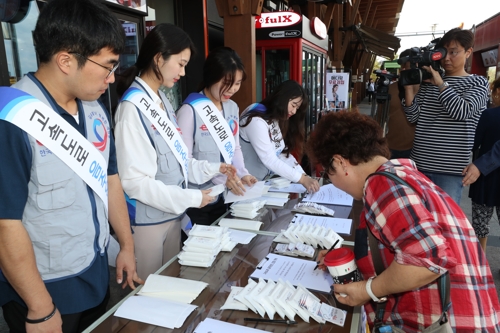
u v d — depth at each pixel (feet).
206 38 13.65
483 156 7.33
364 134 3.42
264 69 16.01
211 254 4.80
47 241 3.69
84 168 3.91
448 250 2.77
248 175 6.99
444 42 8.11
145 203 5.25
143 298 4.04
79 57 3.41
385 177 3.19
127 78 5.49
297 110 8.79
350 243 5.24
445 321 3.12
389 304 3.48
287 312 3.67
